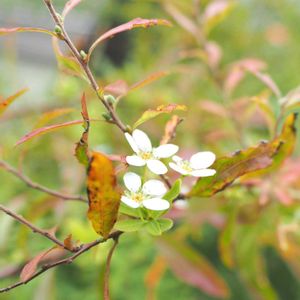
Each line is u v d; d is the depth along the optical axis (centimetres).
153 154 11
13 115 27
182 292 26
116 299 24
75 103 27
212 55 23
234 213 18
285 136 14
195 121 26
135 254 24
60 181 26
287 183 18
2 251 20
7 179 27
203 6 29
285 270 31
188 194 12
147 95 28
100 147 26
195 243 30
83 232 17
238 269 21
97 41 12
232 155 12
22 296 23
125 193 11
